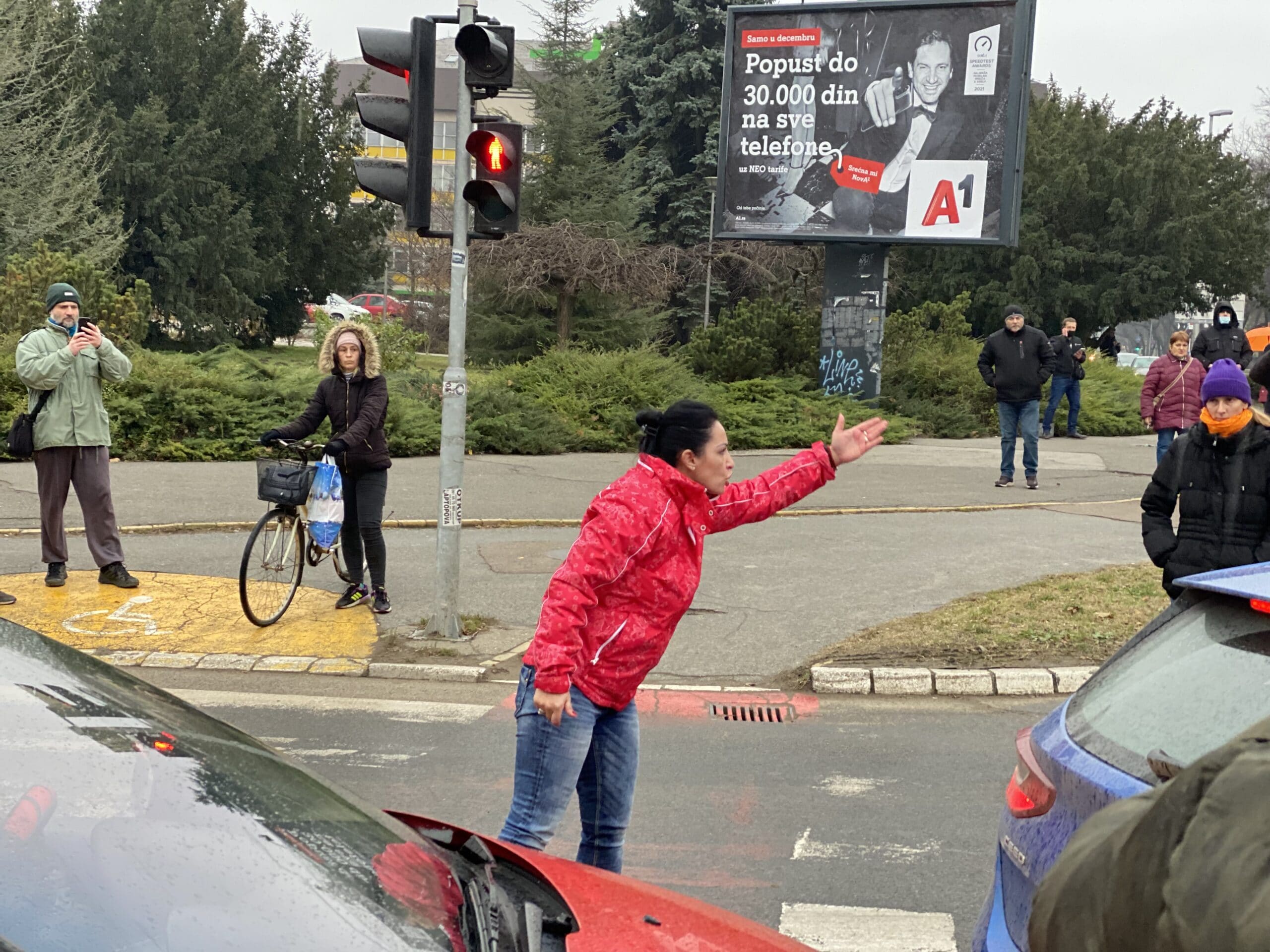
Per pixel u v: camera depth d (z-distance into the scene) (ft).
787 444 63.41
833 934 13.64
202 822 7.29
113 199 114.11
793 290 122.52
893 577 32.45
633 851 15.92
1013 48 67.87
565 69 120.26
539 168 119.03
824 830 16.72
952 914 14.16
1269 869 3.29
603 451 60.18
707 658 25.38
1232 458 19.76
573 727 12.34
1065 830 8.70
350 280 140.36
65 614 27.45
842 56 70.38
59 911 6.17
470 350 98.89
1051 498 46.32
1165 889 3.49
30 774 7.03
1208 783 3.60
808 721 21.84
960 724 21.74
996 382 48.57
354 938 6.84
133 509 38.81
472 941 7.30
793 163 71.77
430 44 24.23
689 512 12.42
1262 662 8.46
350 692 23.16
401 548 35.63
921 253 145.89
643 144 140.26
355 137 137.69
